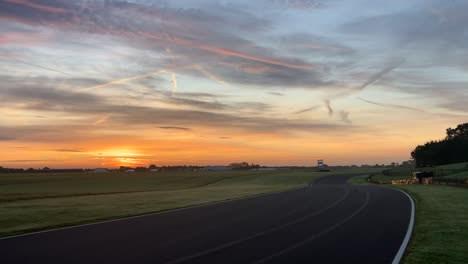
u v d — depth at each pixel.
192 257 8.48
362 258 8.43
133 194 34.00
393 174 66.44
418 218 14.88
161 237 11.03
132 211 18.75
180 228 12.80
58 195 37.16
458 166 67.50
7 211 19.08
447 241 10.30
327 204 20.80
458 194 26.50
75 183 72.69
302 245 9.81
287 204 21.20
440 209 17.75
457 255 8.72
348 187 39.34
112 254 8.80
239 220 14.73
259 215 16.30
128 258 8.40
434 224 13.30
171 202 24.17
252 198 26.30
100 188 57.25
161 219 15.30
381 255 8.71
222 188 45.16
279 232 11.84
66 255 8.73
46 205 22.62
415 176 49.72
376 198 24.22
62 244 10.04
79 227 13.20
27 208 20.75
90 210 19.45
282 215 16.20
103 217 16.14
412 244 9.93
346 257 8.52
